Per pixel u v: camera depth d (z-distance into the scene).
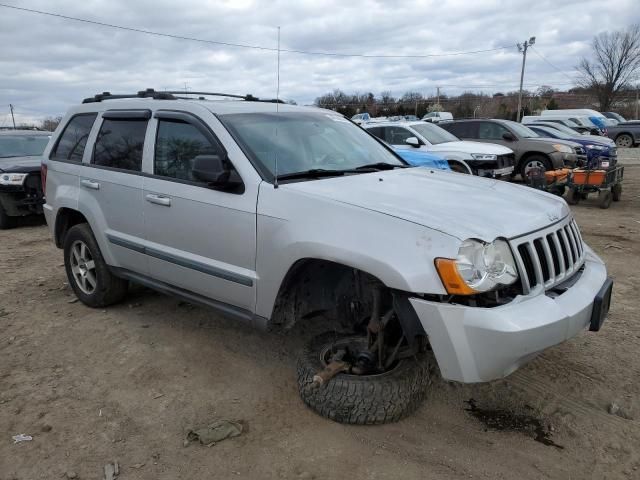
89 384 3.71
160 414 3.35
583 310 2.94
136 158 4.29
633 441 3.04
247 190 3.44
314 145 4.02
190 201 3.74
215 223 3.59
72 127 5.15
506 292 2.83
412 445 3.01
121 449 3.01
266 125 3.94
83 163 4.83
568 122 27.09
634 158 22.08
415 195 3.28
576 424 3.21
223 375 3.81
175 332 4.53
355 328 3.36
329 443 3.03
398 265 2.73
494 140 13.89
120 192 4.34
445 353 2.70
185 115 3.97
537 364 3.90
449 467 2.84
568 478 2.76
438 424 3.21
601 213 10.22
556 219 3.29
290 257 3.16
